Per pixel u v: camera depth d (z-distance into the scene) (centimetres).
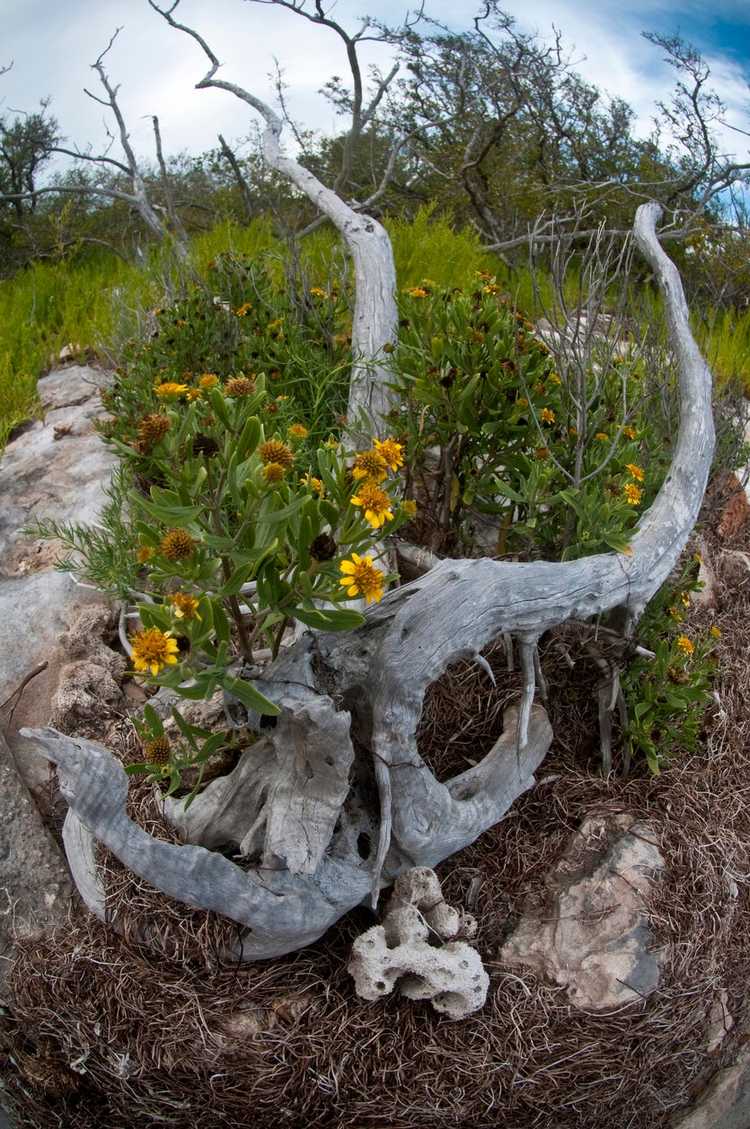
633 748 361
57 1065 302
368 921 315
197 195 1164
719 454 497
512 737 338
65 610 414
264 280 511
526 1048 291
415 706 295
